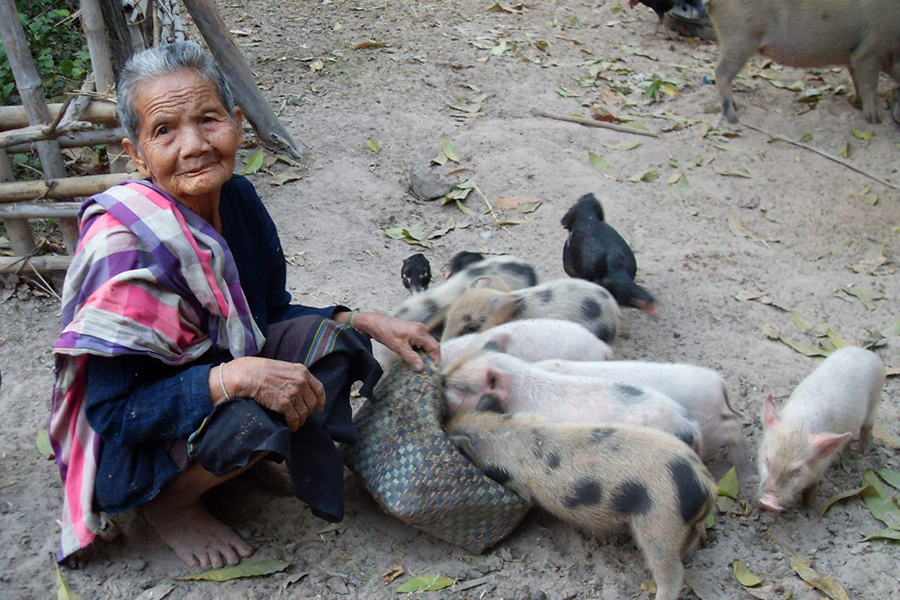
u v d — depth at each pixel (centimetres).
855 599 291
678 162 612
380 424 300
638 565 297
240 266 286
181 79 245
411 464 288
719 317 457
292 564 290
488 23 820
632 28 856
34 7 666
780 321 455
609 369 351
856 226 553
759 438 368
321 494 278
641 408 319
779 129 671
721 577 297
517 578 291
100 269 245
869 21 641
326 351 290
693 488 271
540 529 313
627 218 543
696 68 770
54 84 598
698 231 538
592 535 309
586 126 649
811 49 662
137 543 294
